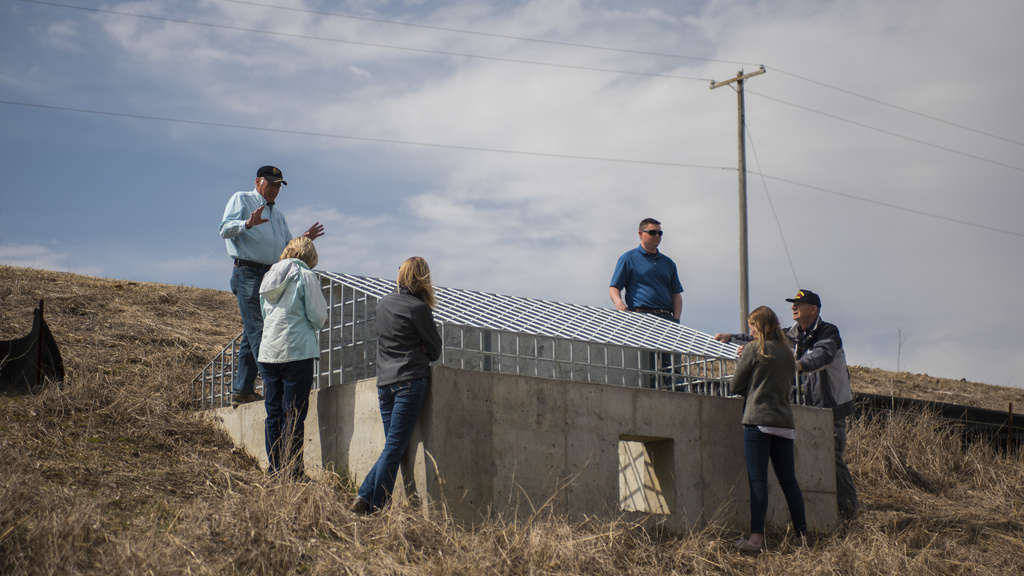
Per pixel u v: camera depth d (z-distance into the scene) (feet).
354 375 24.04
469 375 20.95
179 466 22.72
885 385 59.72
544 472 21.61
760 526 22.29
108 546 16.35
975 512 30.12
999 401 61.41
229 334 40.83
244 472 23.36
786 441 22.95
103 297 42.22
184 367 33.04
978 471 35.65
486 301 27.25
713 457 24.40
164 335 37.37
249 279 25.40
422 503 19.92
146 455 23.25
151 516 18.39
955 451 36.76
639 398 23.54
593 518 21.88
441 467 20.06
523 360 24.13
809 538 24.23
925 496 32.42
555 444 21.94
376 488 19.83
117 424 24.84
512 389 21.56
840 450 26.68
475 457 20.63
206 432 26.40
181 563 15.80
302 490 19.39
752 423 22.53
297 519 18.61
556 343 24.04
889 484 33.47
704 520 23.76
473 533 19.01
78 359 30.78
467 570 17.12
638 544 20.71
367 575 16.53
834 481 25.93
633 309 31.22
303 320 22.57
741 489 24.64
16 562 14.82
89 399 25.57
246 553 16.63
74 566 15.15
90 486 19.89
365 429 22.40
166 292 46.44
